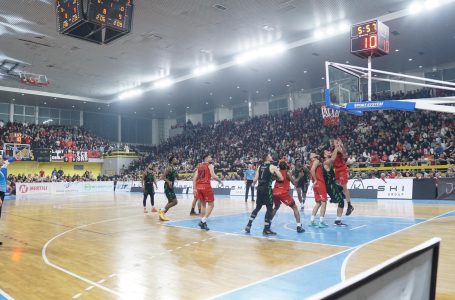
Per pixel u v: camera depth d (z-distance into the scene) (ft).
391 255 19.58
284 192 26.86
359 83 39.65
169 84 88.79
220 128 115.03
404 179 56.08
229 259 19.54
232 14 53.72
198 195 30.27
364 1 49.42
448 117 70.28
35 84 82.23
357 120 83.41
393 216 35.29
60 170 115.03
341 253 20.26
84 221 36.70
